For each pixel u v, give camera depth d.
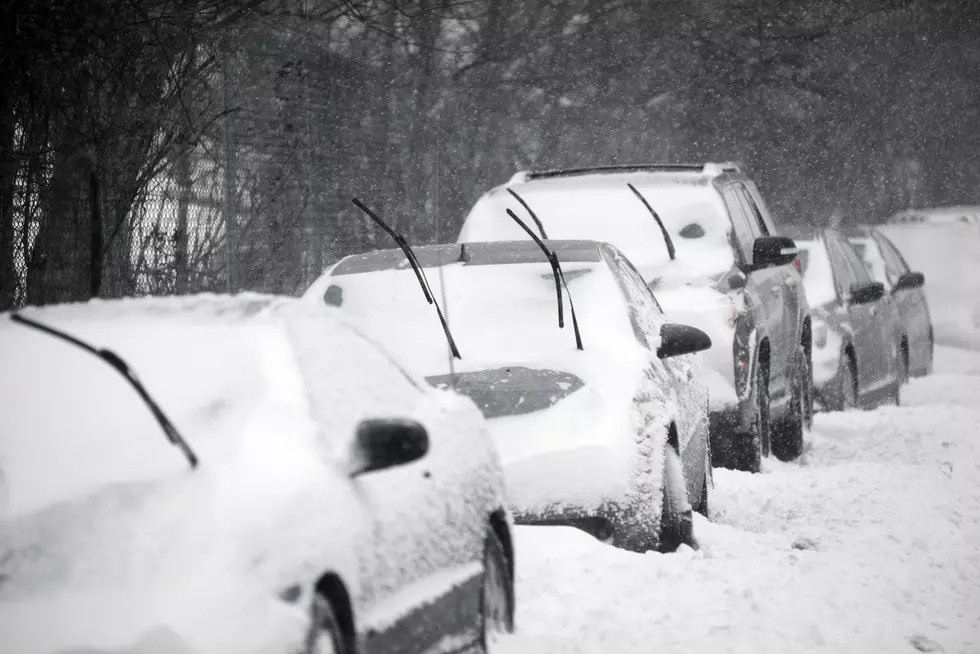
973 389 33.44
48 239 20.45
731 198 20.80
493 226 20.34
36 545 6.11
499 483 9.45
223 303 8.33
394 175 32.78
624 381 12.49
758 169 44.38
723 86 43.25
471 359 12.67
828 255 28.31
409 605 7.56
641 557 11.80
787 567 12.84
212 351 7.59
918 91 46.59
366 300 13.65
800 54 43.84
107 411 7.03
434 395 9.33
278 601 6.11
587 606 10.77
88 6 18.77
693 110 43.00
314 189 29.33
